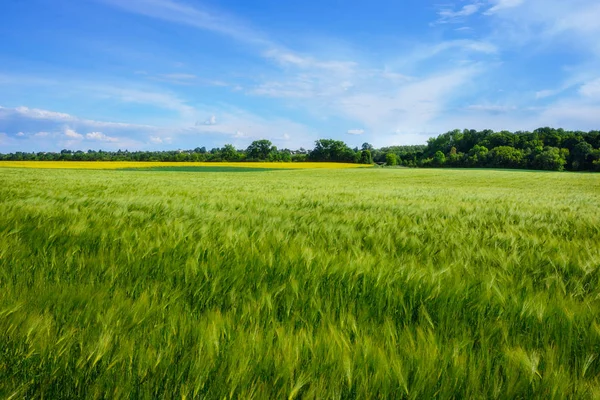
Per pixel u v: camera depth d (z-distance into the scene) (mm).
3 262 2500
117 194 8594
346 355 1414
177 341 1524
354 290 2203
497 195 12008
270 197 8477
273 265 2564
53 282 2186
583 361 1484
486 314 1955
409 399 1274
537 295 2027
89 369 1364
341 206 6879
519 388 1322
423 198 9586
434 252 3162
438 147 126500
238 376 1298
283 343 1501
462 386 1331
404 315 1935
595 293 2217
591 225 5055
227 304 2008
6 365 1387
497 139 106375
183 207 5750
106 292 1970
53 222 3852
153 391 1288
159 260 2613
